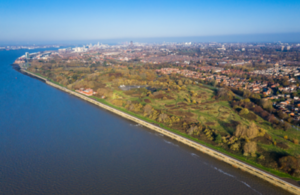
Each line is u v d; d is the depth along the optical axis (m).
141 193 126.50
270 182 137.75
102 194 125.06
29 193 125.06
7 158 160.38
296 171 136.88
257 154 159.38
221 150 167.12
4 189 127.88
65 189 128.62
